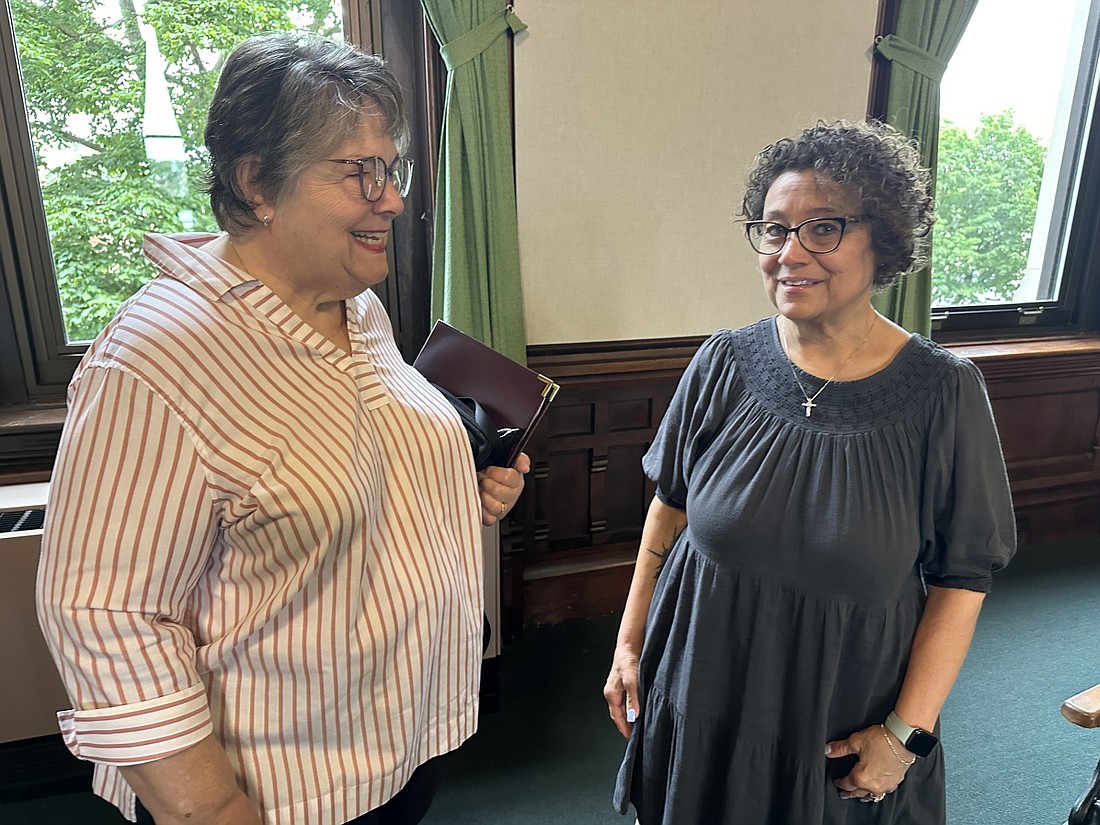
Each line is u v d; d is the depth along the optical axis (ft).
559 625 7.88
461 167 6.30
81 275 6.09
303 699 2.50
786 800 3.34
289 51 2.27
